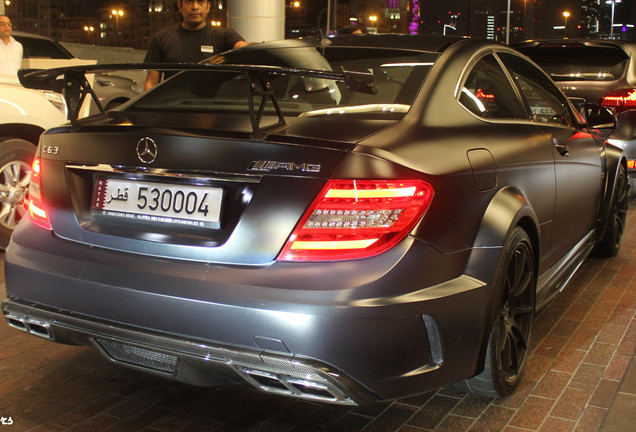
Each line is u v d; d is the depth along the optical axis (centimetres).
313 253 227
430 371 245
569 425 277
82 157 262
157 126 255
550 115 390
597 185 441
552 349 356
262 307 225
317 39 356
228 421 280
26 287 264
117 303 244
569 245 400
